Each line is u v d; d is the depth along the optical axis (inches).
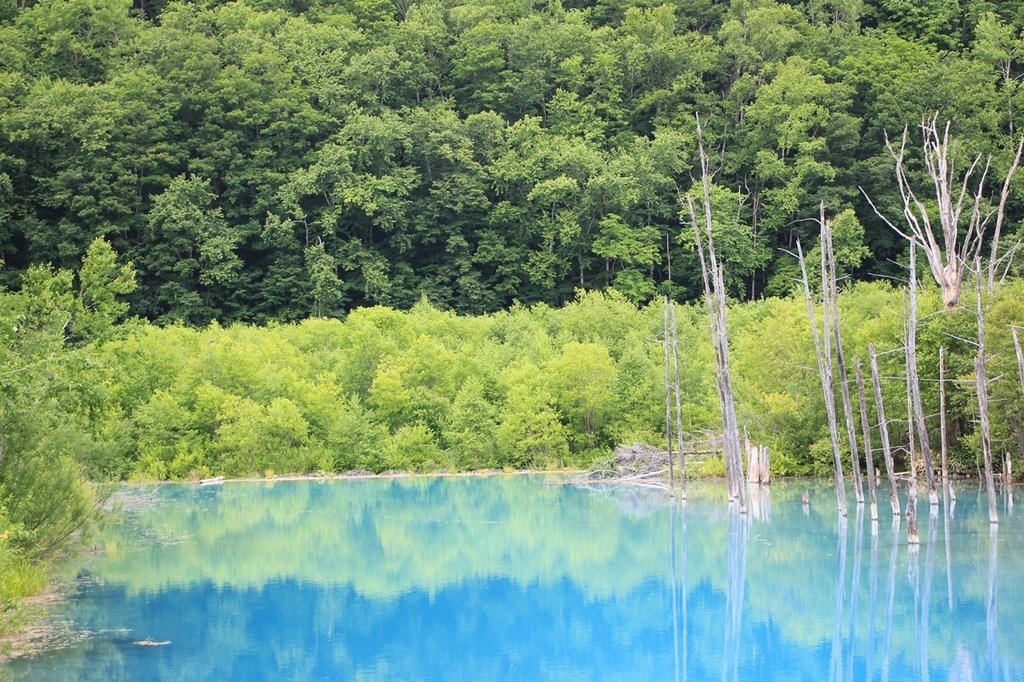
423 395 2363.4
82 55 3836.1
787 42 4067.4
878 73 3814.0
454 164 3649.1
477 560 1277.1
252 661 838.5
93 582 1130.0
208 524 1545.3
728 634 928.9
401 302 3385.8
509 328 2874.0
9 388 1011.9
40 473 1074.7
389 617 997.2
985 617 963.3
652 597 1073.5
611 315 2795.3
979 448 1782.7
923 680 783.1
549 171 3599.9
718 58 4153.5
